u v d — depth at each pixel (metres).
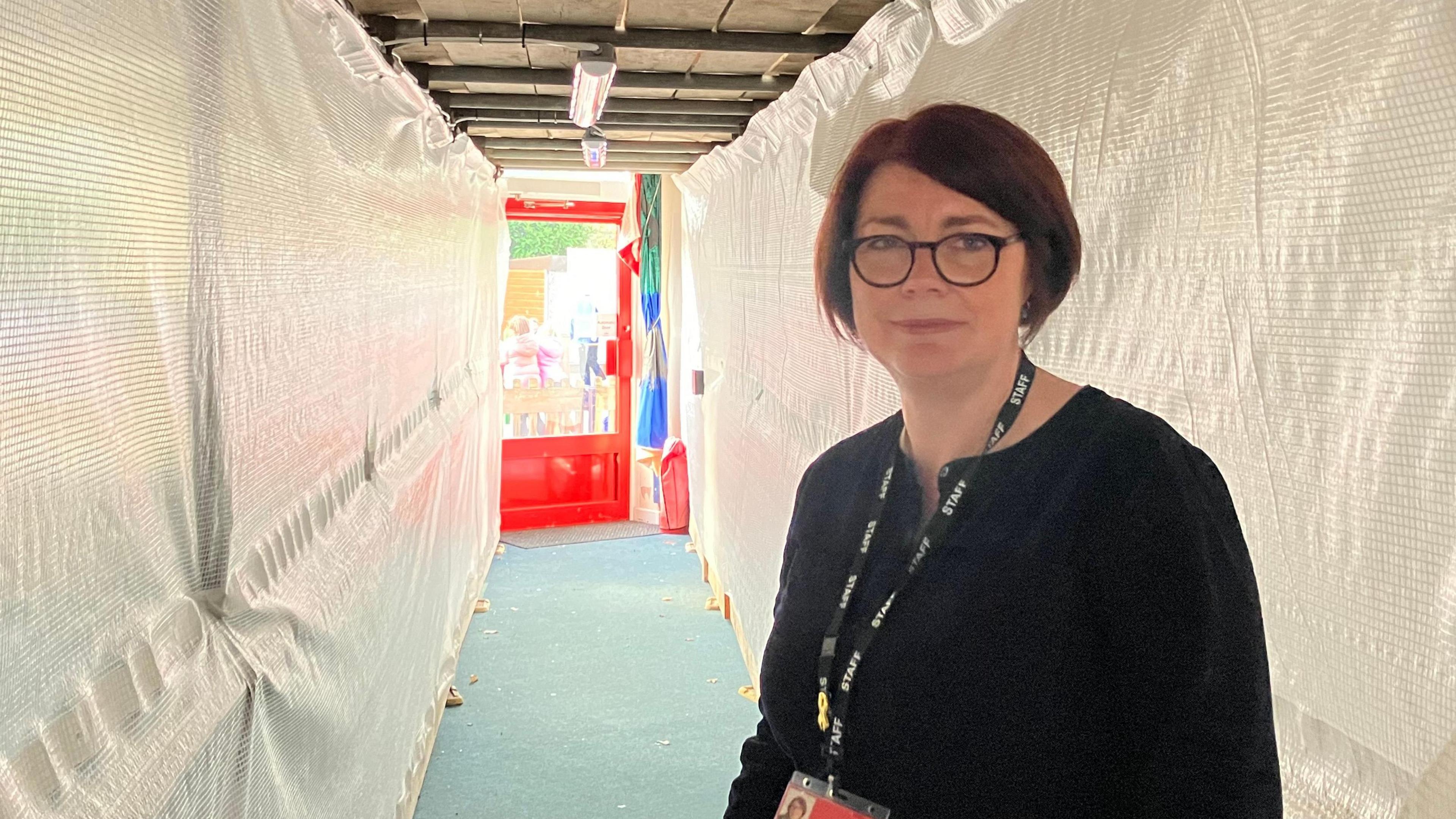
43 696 0.75
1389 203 0.66
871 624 0.86
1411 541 0.66
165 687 0.98
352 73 1.77
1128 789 0.76
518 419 6.25
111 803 0.84
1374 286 0.68
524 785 2.92
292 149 1.39
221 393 1.12
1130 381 0.97
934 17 1.47
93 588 0.84
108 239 0.86
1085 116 1.05
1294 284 0.75
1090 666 0.76
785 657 0.97
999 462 0.81
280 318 1.34
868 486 0.96
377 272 2.02
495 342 5.47
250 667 1.23
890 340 0.88
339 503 1.71
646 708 3.48
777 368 2.82
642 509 6.41
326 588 1.59
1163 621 0.71
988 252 0.84
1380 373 0.68
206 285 1.09
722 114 3.46
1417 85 0.64
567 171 6.32
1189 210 0.88
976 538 0.80
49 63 0.75
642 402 6.27
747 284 3.44
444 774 2.98
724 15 2.37
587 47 2.49
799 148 2.43
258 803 1.27
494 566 5.33
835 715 0.87
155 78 0.95
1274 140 0.77
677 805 2.82
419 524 2.63
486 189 4.60
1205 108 0.86
